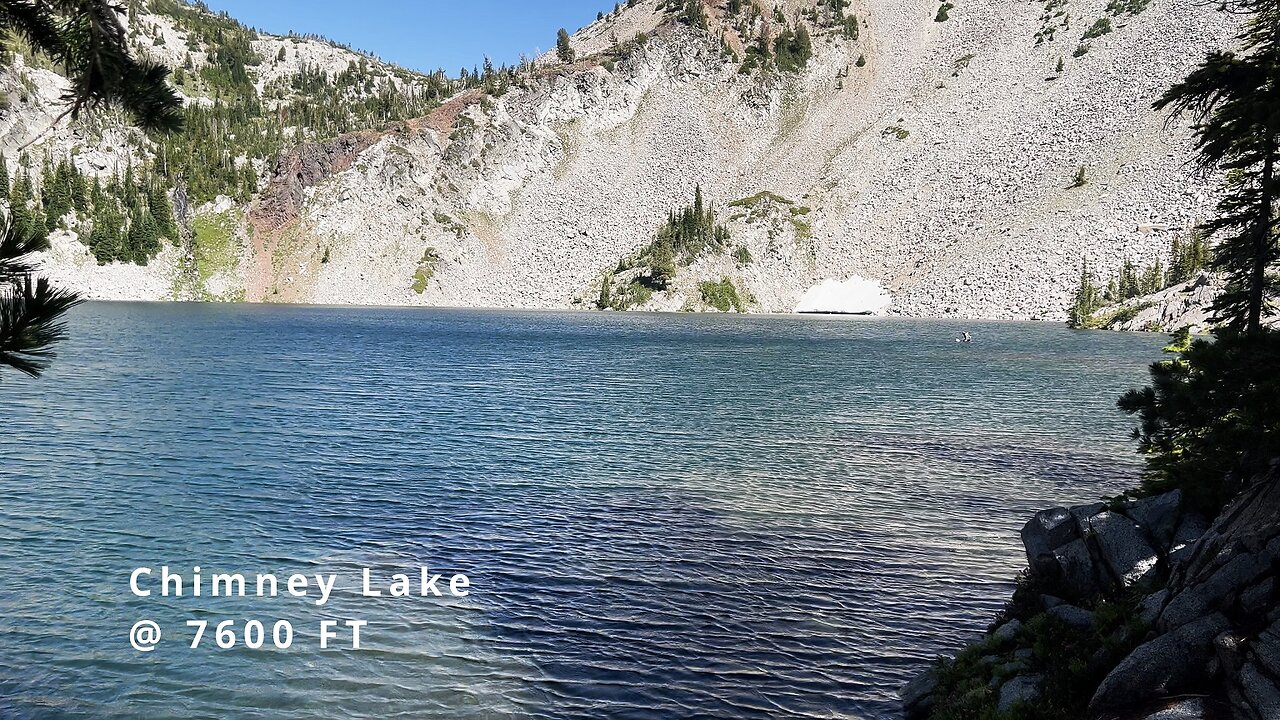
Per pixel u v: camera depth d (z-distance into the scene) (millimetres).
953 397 66125
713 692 17438
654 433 47656
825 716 16500
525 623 20781
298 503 31125
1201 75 18875
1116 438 47312
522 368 85312
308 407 55094
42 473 34812
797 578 23969
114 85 6816
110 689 17359
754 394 66812
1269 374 14422
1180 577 14680
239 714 16562
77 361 78625
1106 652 13836
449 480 35156
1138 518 18234
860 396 66125
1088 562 18094
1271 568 12539
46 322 5824
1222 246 24219
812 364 94125
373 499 31859
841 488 34594
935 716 15492
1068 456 41969
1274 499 13977
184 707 16766
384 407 56000
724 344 125500
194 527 28000
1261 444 14781
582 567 24766
